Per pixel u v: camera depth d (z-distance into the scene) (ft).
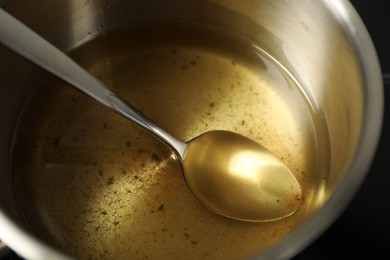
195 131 1.05
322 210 0.72
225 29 1.17
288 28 1.05
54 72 0.89
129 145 1.02
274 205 0.94
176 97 1.10
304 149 1.05
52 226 0.96
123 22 1.18
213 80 1.13
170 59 1.16
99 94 0.93
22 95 1.08
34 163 1.03
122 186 0.98
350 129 0.87
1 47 0.96
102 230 0.94
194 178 0.96
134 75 1.14
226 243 0.93
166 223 0.95
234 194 0.95
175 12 1.17
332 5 0.88
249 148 0.98
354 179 0.74
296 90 1.12
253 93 1.11
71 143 1.04
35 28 1.05
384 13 1.15
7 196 0.94
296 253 0.69
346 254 0.93
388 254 0.92
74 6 1.08
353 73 0.87
